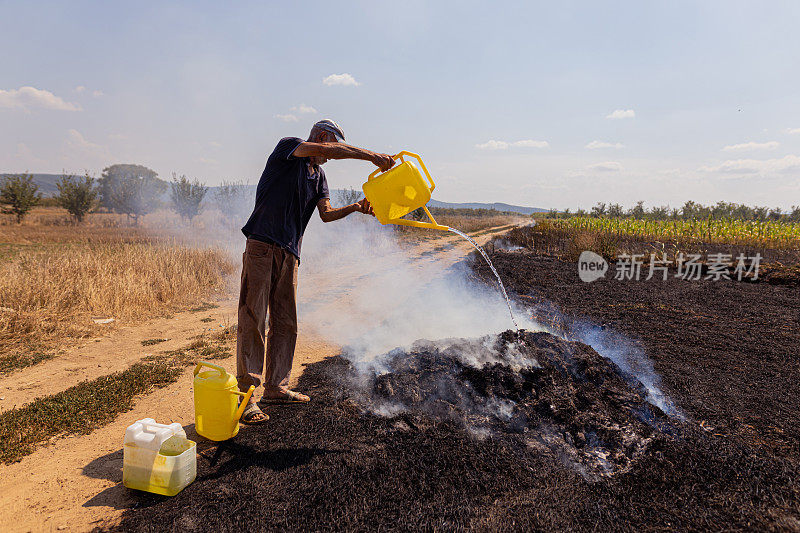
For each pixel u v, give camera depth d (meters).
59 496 2.28
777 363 4.39
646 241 19.78
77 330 5.53
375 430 2.88
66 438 2.93
